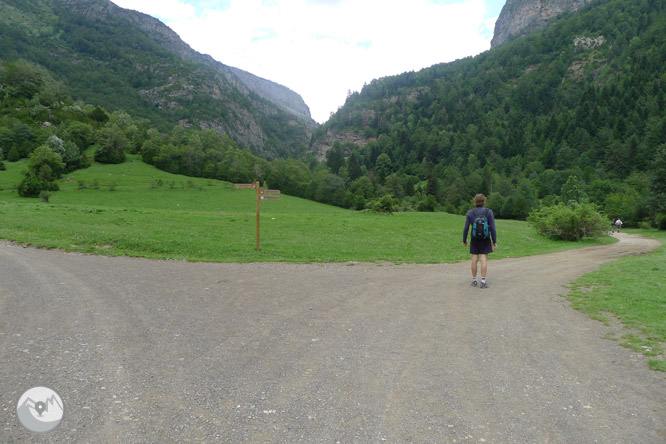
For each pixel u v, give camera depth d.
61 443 2.66
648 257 16.44
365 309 6.80
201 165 131.88
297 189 118.50
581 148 164.12
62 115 144.25
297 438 2.79
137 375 3.85
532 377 3.97
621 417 3.15
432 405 3.33
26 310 6.20
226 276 9.93
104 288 8.05
